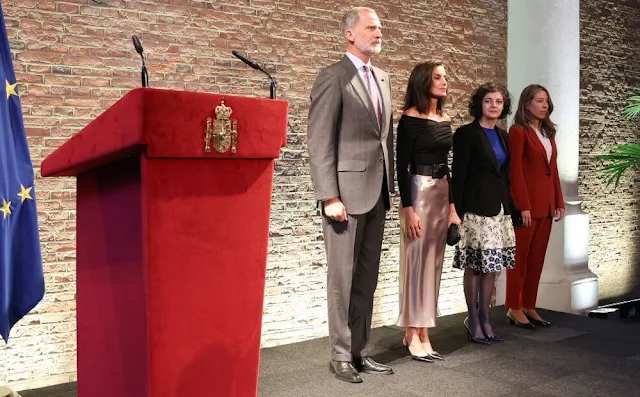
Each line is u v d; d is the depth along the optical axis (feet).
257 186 5.83
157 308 5.35
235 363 5.82
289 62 15.37
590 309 19.74
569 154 19.61
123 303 5.85
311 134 11.93
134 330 5.65
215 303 5.65
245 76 14.71
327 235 12.23
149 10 13.44
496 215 14.70
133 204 5.62
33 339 12.30
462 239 14.83
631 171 24.56
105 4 12.92
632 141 24.40
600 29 23.22
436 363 13.43
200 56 14.08
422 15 17.78
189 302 5.50
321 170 11.77
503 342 15.16
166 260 5.36
